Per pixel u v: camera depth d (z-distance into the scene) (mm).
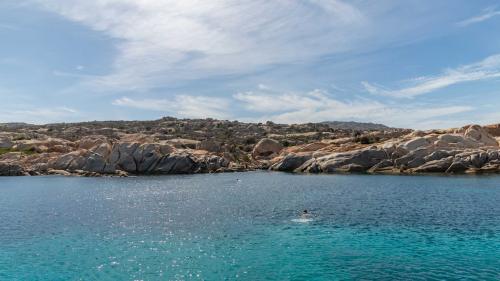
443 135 102500
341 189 70688
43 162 126625
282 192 69312
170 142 157500
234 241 35219
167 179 100812
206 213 49219
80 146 136625
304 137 198625
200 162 123250
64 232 39531
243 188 77812
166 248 33188
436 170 93250
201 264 29016
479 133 106250
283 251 32031
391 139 122625
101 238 36875
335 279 25766
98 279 26391
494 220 41562
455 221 41469
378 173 97938
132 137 132625
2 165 113812
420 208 49469
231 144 176250
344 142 131875
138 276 26766
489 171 89438
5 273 27797
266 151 156500
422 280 25203
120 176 110125
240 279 26031
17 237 37688
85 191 75312
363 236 36344
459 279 25250
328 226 40531
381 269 27453
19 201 62250
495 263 28156
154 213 49781
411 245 33125
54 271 28031
